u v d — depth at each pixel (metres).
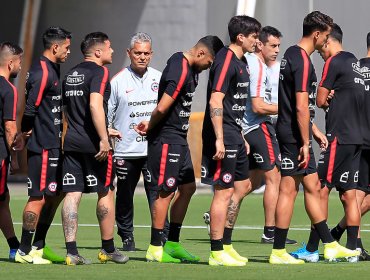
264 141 36.38
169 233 29.91
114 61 78.12
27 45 80.50
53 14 80.75
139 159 34.47
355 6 63.72
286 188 28.73
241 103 28.17
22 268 27.45
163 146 28.62
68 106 28.36
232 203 29.31
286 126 28.47
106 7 78.19
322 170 29.91
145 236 39.69
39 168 28.70
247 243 37.03
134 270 26.84
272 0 64.62
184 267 27.64
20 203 57.91
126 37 77.62
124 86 34.91
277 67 38.31
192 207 54.97
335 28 30.42
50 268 27.41
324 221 29.33
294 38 64.19
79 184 28.30
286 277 25.16
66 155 28.34
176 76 28.19
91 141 28.09
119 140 34.53
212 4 68.50
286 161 28.55
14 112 29.30
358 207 30.61
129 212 34.03
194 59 28.55
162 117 28.47
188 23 74.06
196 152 67.75
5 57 29.52
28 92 28.58
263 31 38.47
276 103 38.41
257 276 25.38
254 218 49.03
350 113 29.64
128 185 34.19
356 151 29.94
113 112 34.97
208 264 28.55
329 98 29.72
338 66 29.45
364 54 63.66
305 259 29.64
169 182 28.73
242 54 28.36
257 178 37.00
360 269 27.16
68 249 28.27
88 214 50.66
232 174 28.12
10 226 29.94
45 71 28.44
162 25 75.19
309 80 28.31
